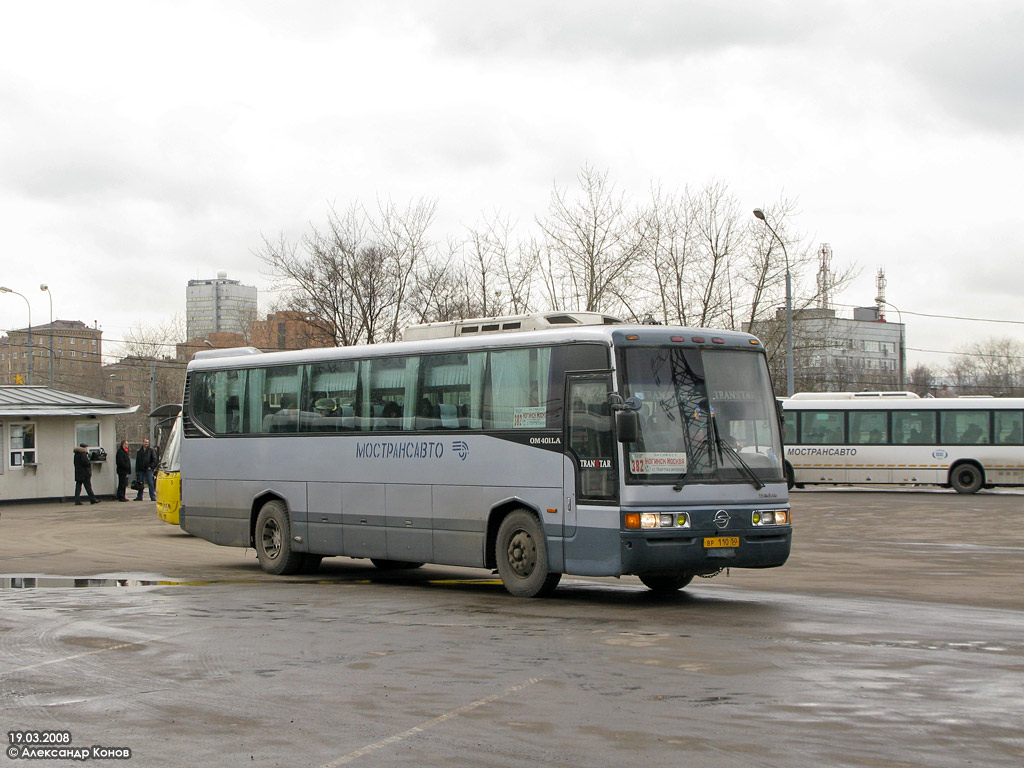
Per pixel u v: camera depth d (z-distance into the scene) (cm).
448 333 1530
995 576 1595
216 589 1475
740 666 894
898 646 983
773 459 1314
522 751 650
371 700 786
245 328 8344
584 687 820
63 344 11169
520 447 1355
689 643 1008
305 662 930
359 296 4297
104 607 1283
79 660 945
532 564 1343
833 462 3803
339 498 1595
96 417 3769
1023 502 3225
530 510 1352
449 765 624
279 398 1712
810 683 824
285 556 1675
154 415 2539
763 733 683
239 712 753
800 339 4666
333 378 1633
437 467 1458
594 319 1414
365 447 1562
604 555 1243
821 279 4284
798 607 1259
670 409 1265
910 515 2803
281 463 1691
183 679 863
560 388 1317
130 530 2592
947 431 3700
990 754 635
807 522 2634
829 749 646
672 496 1239
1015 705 752
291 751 656
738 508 1266
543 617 1191
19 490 3538
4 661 941
